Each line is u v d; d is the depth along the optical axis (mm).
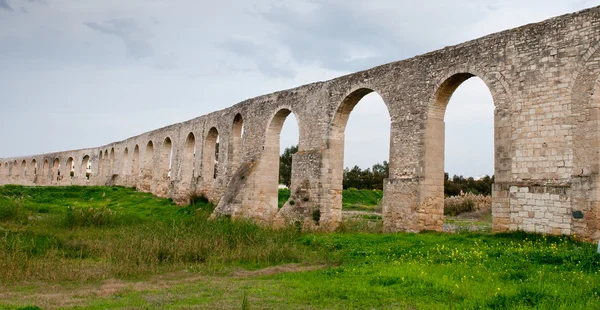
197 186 34781
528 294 8102
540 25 15359
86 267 12539
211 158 34969
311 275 11188
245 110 29953
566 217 14016
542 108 14992
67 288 10266
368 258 13617
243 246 15320
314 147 23719
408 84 19422
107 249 14414
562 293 8062
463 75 17688
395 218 19156
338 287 9484
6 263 11570
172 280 11328
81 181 62562
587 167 13719
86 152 62281
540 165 14883
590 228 13445
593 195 13453
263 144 27688
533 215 14875
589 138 13781
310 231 20766
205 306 8281
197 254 14227
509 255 11766
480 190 58281
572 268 10164
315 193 22781
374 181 63938
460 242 14695
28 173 76125
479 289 8727
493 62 16484
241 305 8297
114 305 8484
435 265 11406
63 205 34562
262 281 10812
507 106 15945
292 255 14492
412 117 19047
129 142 50625
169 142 43000
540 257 11352
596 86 13797
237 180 27875
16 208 22766
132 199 39000
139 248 14156
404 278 9828
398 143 19516
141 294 9500
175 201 37375
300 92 25250
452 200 37781
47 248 14523
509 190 15602
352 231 20484
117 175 53062
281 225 22656
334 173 22750
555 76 14766
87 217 21281
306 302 8523
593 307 7254
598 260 10336
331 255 14438
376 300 8477
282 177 63281
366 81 21391
